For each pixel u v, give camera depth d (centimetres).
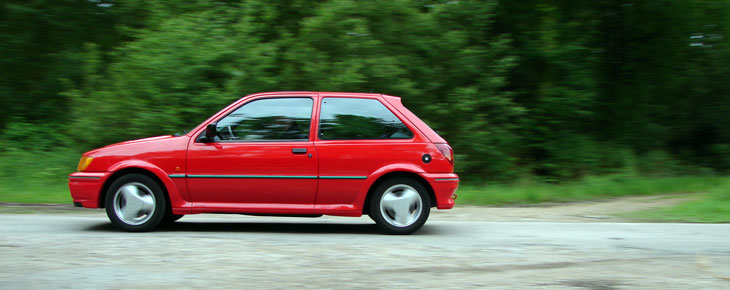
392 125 682
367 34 1308
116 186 666
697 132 1842
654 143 1766
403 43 1360
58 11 1723
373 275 474
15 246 574
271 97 689
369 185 668
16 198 1011
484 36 1477
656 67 1745
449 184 675
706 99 1812
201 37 1266
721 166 1778
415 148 675
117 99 1261
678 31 1702
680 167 1711
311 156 666
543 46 1558
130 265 498
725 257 564
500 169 1410
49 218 786
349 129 679
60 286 430
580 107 1573
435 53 1359
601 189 1296
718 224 802
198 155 666
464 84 1410
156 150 668
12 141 1546
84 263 503
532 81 1611
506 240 648
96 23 1742
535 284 452
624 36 1745
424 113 1349
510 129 1455
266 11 1356
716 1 1658
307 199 671
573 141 1576
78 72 1698
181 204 668
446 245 609
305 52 1288
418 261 528
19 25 1702
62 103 1720
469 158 1384
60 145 1508
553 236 681
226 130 678
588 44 1648
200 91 1252
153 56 1266
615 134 1727
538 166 1561
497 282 456
